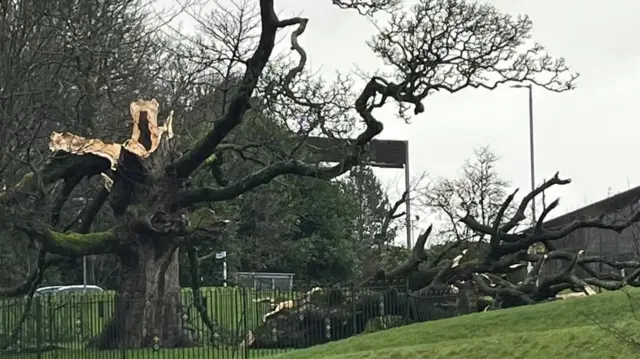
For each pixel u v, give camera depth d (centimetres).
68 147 2789
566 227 2931
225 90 2908
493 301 2916
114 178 2850
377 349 2077
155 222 2750
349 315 2716
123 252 2808
